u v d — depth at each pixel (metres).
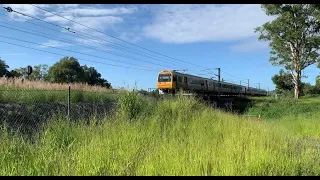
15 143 5.51
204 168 4.81
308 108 35.09
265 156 5.63
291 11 47.94
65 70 55.22
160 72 36.75
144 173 4.68
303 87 69.56
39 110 11.84
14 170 4.54
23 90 13.02
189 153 5.48
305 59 51.31
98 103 15.36
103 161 5.11
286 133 11.05
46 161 4.82
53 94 14.16
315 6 45.66
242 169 4.98
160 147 6.04
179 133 8.26
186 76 39.34
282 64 53.44
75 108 13.22
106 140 6.21
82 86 18.83
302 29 47.97
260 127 10.30
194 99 15.13
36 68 56.78
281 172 5.30
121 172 4.78
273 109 36.88
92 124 7.41
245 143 6.76
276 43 51.03
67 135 6.51
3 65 45.38
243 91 59.88
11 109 11.04
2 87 13.33
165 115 11.46
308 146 8.60
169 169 4.73
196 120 10.78
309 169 5.69
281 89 75.12
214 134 8.30
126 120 9.32
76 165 4.86
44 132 6.66
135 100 11.46
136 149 5.91
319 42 48.28
